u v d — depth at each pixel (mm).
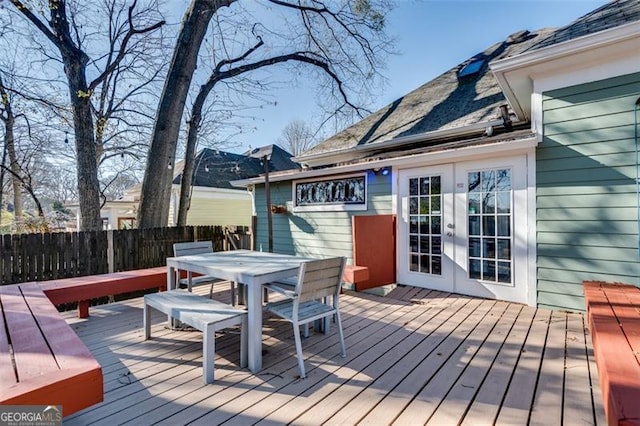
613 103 3547
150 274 4262
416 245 5117
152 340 3088
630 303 2559
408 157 4895
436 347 2854
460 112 6371
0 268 4340
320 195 6559
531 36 7938
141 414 1903
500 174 4270
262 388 2201
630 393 1274
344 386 2217
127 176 13281
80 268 5008
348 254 6070
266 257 3725
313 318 2576
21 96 7184
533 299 3988
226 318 2404
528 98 4734
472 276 4531
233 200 13742
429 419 1841
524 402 1996
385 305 4160
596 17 3951
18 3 6055
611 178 3531
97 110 9320
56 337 1896
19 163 10016
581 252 3684
